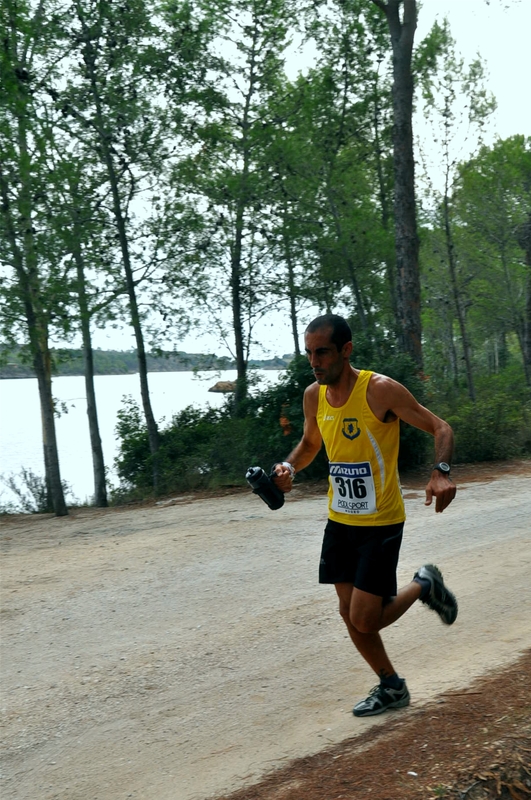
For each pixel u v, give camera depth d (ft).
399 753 11.77
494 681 14.23
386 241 66.49
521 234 86.79
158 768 12.28
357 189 68.54
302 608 19.81
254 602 20.66
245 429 50.29
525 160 83.92
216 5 61.11
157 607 20.80
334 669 15.67
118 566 25.54
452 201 74.95
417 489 38.40
